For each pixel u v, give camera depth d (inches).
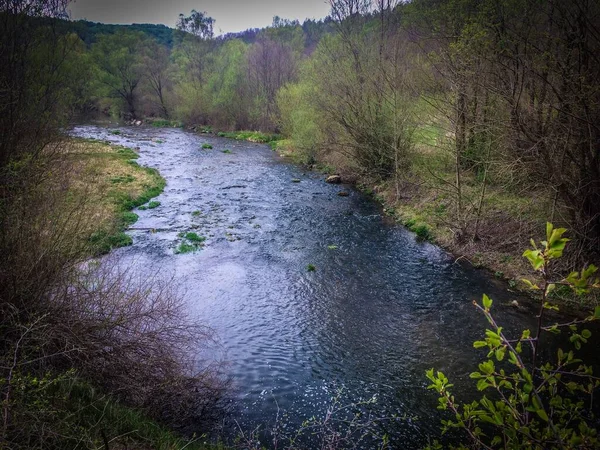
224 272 580.7
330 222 795.4
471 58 535.2
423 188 859.4
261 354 405.4
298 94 1414.9
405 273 589.6
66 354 266.5
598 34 442.0
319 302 510.9
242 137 1908.2
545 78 467.5
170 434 265.0
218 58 2385.6
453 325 461.4
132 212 791.1
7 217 280.2
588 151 482.6
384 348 421.4
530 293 520.7
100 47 2327.8
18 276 268.1
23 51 361.4
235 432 303.0
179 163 1282.0
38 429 193.3
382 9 966.4
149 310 334.3
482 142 640.4
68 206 358.0
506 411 114.9
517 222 634.2
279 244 687.1
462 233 659.4
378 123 954.7
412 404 344.2
